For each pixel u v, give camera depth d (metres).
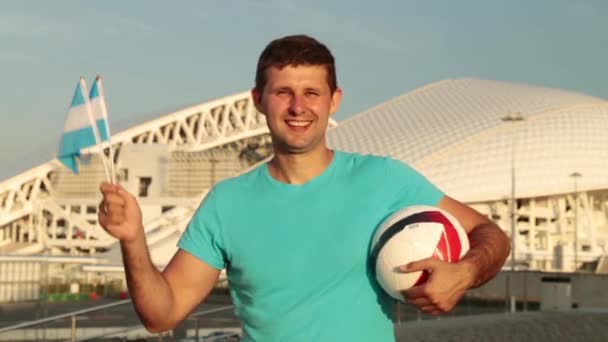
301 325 3.90
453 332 15.94
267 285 3.96
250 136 133.12
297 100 3.99
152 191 107.25
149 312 3.90
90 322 27.94
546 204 98.75
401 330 15.77
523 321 17.66
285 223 4.01
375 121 112.06
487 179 94.75
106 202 3.64
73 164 3.79
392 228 3.87
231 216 4.09
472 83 119.94
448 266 3.59
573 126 100.38
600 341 16.75
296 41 4.08
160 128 125.62
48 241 106.06
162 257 90.69
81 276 53.38
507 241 4.05
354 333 3.89
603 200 104.31
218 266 4.20
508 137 98.25
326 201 4.04
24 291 30.53
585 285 38.94
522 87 116.06
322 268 3.92
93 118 3.75
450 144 97.88
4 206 106.62
